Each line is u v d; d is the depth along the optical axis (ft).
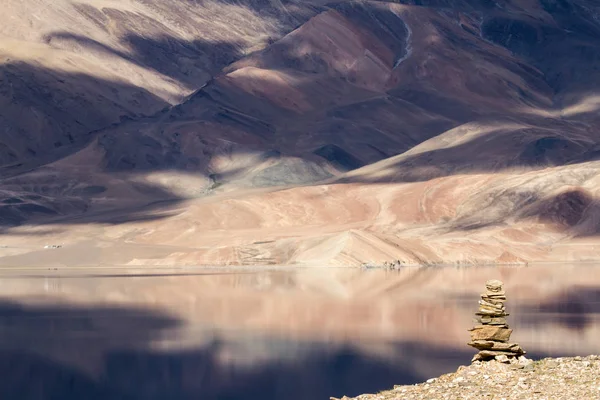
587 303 293.23
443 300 307.99
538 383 110.93
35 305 314.96
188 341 226.79
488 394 107.86
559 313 263.29
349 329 240.32
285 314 275.39
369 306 291.99
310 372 181.57
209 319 267.80
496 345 132.05
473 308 282.36
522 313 263.49
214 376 181.57
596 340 206.69
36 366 198.29
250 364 192.65
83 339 233.76
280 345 216.33
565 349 191.93
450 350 202.90
